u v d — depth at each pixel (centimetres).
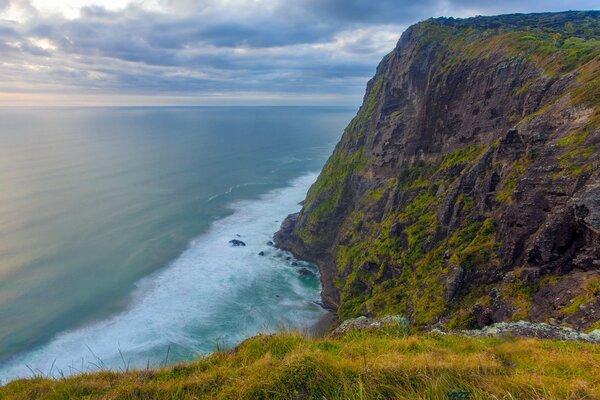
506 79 5219
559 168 3234
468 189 4675
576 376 1034
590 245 2772
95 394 1085
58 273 6900
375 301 4897
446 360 1091
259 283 6962
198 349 5034
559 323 2473
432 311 3775
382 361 1036
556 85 4234
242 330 5519
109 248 8019
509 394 826
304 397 934
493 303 3222
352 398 894
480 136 5534
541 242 3056
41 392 1141
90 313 5791
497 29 7062
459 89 6059
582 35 6322
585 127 3262
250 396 948
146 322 5609
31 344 5094
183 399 996
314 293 6731
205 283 6831
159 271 7219
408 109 7744
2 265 7031
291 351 1164
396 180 6894
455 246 4225
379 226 6475
